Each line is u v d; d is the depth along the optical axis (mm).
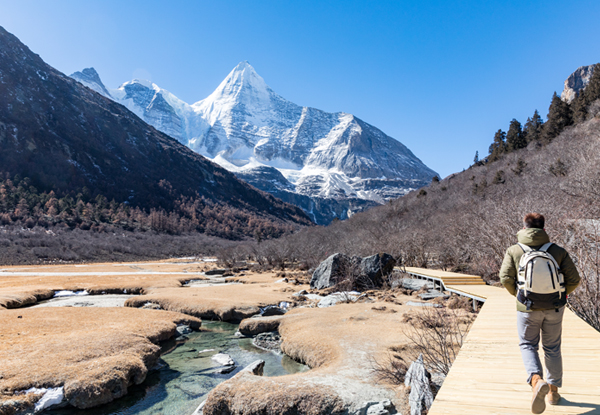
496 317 6625
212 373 8812
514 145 62719
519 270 3137
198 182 170500
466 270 17078
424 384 5281
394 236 24812
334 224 54406
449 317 9922
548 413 2910
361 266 18781
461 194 42844
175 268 40156
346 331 10133
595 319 6586
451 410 3051
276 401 6215
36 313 13539
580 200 13836
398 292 15836
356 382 6711
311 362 8797
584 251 7367
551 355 3016
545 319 3059
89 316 13000
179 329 12398
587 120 44875
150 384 8203
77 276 29141
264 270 32406
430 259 21703
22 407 6609
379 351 8250
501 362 4168
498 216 14391
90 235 70938
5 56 144000
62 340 9617
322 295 17375
